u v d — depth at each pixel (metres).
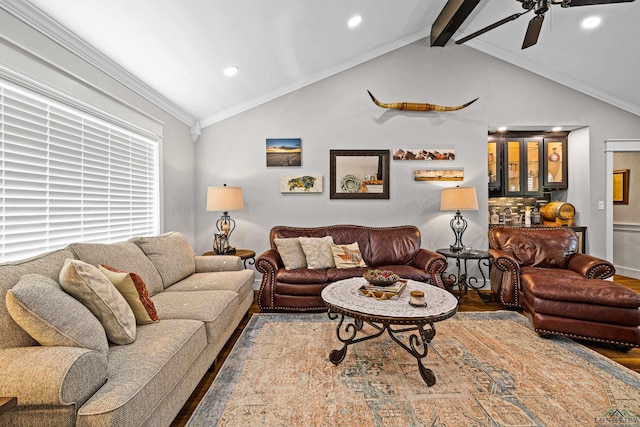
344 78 4.22
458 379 2.02
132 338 1.54
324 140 4.23
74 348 1.20
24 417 1.10
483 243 4.24
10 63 1.74
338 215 4.25
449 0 3.52
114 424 1.09
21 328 1.28
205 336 1.90
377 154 4.22
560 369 2.14
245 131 4.23
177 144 3.82
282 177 4.23
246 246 4.25
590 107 4.25
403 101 4.24
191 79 3.25
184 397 1.67
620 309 2.42
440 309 2.02
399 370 2.13
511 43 4.02
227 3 2.39
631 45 3.47
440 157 4.23
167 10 2.23
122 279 1.71
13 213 1.82
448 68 4.24
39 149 2.00
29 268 1.50
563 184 4.65
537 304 2.63
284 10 2.74
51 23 1.96
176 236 3.07
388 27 3.77
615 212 5.22
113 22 2.17
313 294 3.20
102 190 2.61
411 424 1.61
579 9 3.16
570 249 3.56
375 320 1.94
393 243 3.77
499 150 4.64
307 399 1.82
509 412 1.70
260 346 2.49
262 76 3.74
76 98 2.22
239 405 1.76
